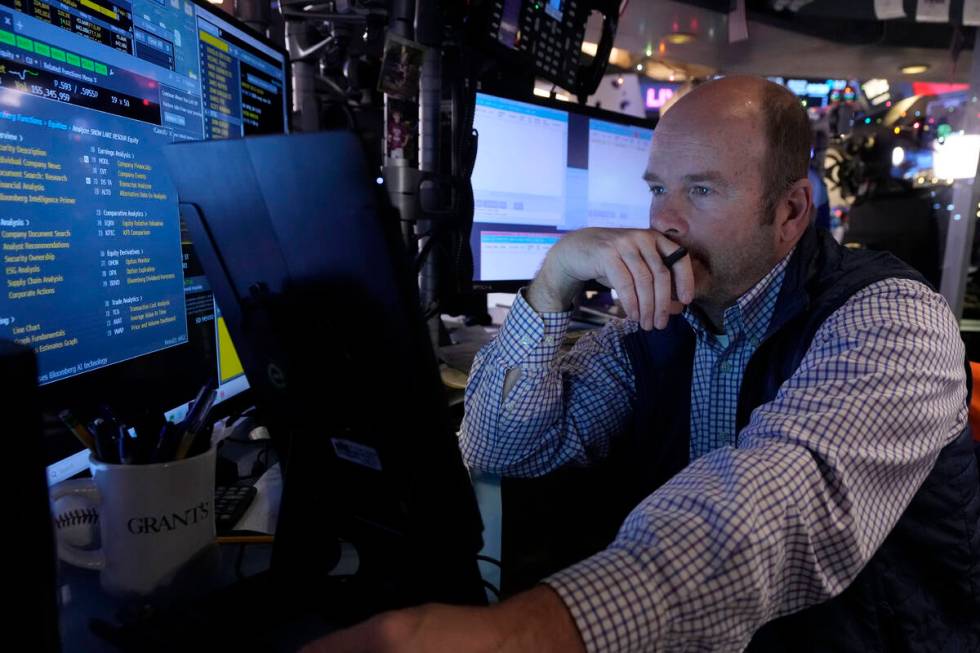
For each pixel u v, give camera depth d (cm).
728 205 77
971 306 282
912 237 317
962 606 79
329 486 63
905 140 320
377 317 50
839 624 72
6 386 28
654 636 46
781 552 52
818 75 311
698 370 94
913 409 62
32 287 61
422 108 121
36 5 60
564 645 43
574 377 101
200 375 88
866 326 70
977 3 242
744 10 236
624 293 74
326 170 45
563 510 101
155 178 78
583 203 158
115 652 53
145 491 58
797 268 82
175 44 80
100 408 66
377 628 42
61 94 63
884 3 239
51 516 31
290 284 53
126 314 74
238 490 83
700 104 78
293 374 58
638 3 229
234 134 95
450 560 57
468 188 126
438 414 52
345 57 135
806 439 58
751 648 73
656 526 50
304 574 64
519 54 134
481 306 157
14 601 29
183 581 60
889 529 61
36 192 61
